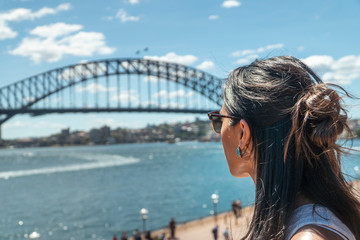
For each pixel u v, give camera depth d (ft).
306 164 3.47
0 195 295.69
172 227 125.18
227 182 299.99
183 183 324.60
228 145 3.90
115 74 433.89
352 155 3.53
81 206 235.20
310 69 3.78
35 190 317.01
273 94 3.57
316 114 3.40
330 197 3.39
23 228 181.06
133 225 183.93
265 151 3.57
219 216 147.43
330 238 3.00
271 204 3.44
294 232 3.15
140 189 299.17
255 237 3.42
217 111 4.09
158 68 429.79
